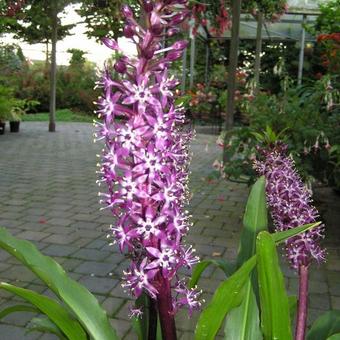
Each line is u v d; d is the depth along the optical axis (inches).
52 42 543.2
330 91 195.2
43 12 445.7
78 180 293.0
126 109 50.1
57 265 61.1
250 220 70.2
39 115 781.9
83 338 61.2
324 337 69.7
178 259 52.1
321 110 210.2
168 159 51.4
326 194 261.9
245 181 213.5
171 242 50.4
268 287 53.1
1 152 399.2
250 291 64.7
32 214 214.4
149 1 49.0
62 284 59.8
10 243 60.8
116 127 49.9
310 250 64.3
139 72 50.0
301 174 179.6
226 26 299.7
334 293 139.7
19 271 147.8
